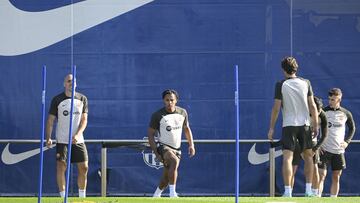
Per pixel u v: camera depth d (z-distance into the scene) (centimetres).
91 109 5400
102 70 5409
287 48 5412
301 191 5388
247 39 5409
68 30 5406
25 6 5400
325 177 5425
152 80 5406
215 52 5409
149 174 5422
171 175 4488
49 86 5403
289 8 5416
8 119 5400
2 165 5409
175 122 4591
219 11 5409
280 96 4266
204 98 5412
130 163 5416
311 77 5419
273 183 5375
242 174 5406
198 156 5416
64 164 4700
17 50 5403
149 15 5406
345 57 5425
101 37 5403
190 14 5409
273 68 5406
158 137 4684
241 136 5406
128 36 5406
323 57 5419
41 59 5412
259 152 5406
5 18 5397
